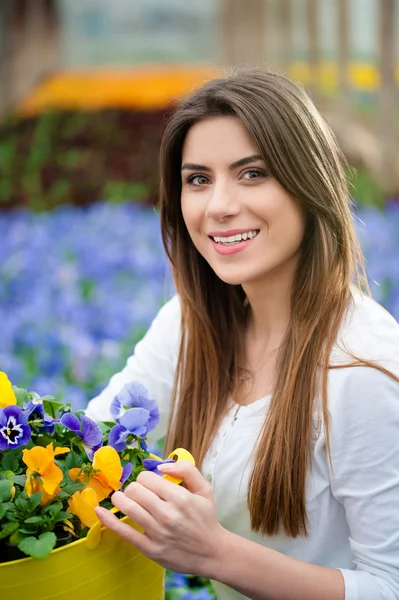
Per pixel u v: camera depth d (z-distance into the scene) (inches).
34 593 64.4
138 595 71.9
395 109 464.1
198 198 82.3
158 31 717.3
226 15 550.0
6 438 69.4
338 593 73.9
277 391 81.3
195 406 89.4
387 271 252.4
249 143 78.6
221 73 97.3
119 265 285.7
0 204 451.8
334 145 84.6
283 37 559.8
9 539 65.4
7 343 214.7
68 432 75.0
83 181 465.1
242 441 83.3
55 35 633.6
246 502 82.5
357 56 650.8
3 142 509.4
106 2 690.8
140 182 464.8
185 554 69.0
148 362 96.0
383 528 76.6
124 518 69.1
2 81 571.2
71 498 68.2
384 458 76.4
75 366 199.2
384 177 458.3
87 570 66.3
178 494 68.0
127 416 73.5
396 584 75.7
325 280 81.5
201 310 90.5
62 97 580.4
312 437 79.3
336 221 81.5
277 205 79.4
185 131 82.8
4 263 301.1
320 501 80.1
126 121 523.2
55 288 272.2
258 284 86.5
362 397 76.4
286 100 79.5
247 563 70.9
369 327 80.2
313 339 80.3
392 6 458.0
